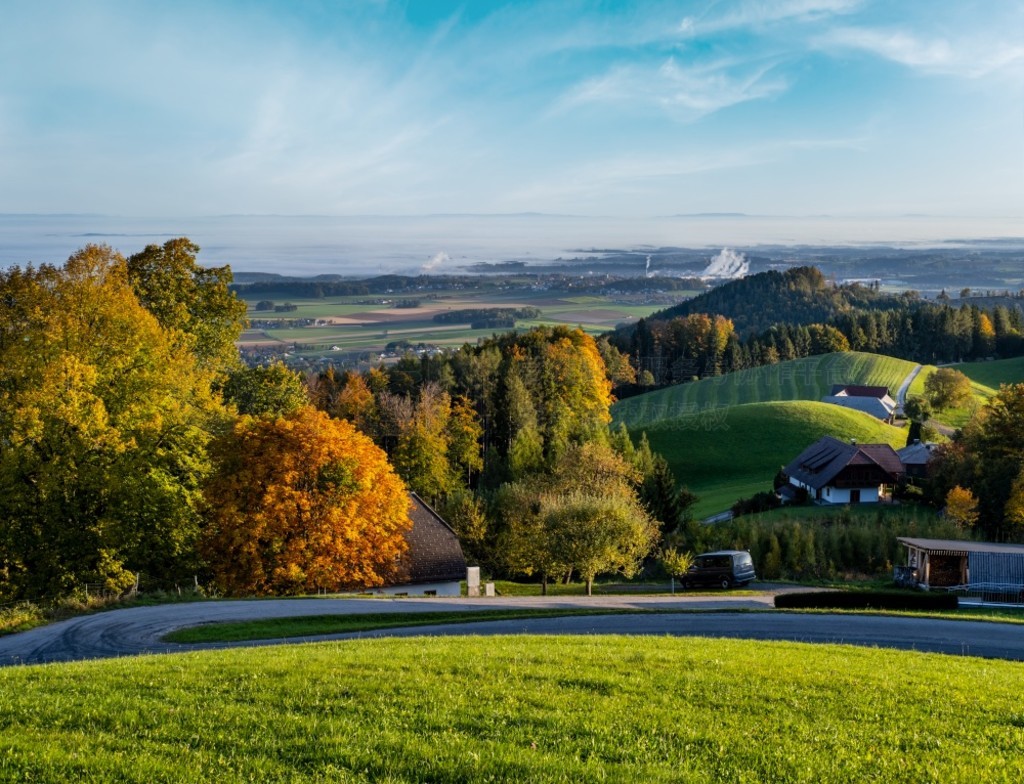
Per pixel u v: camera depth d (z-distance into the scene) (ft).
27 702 46.01
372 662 59.47
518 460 306.76
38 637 101.91
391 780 35.81
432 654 64.28
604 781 36.24
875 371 625.00
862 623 112.88
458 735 41.47
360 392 409.69
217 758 38.11
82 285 154.20
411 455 305.53
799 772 38.55
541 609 128.57
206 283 207.21
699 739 42.73
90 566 137.18
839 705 50.52
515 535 222.69
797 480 348.18
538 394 395.34
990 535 257.14
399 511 161.27
